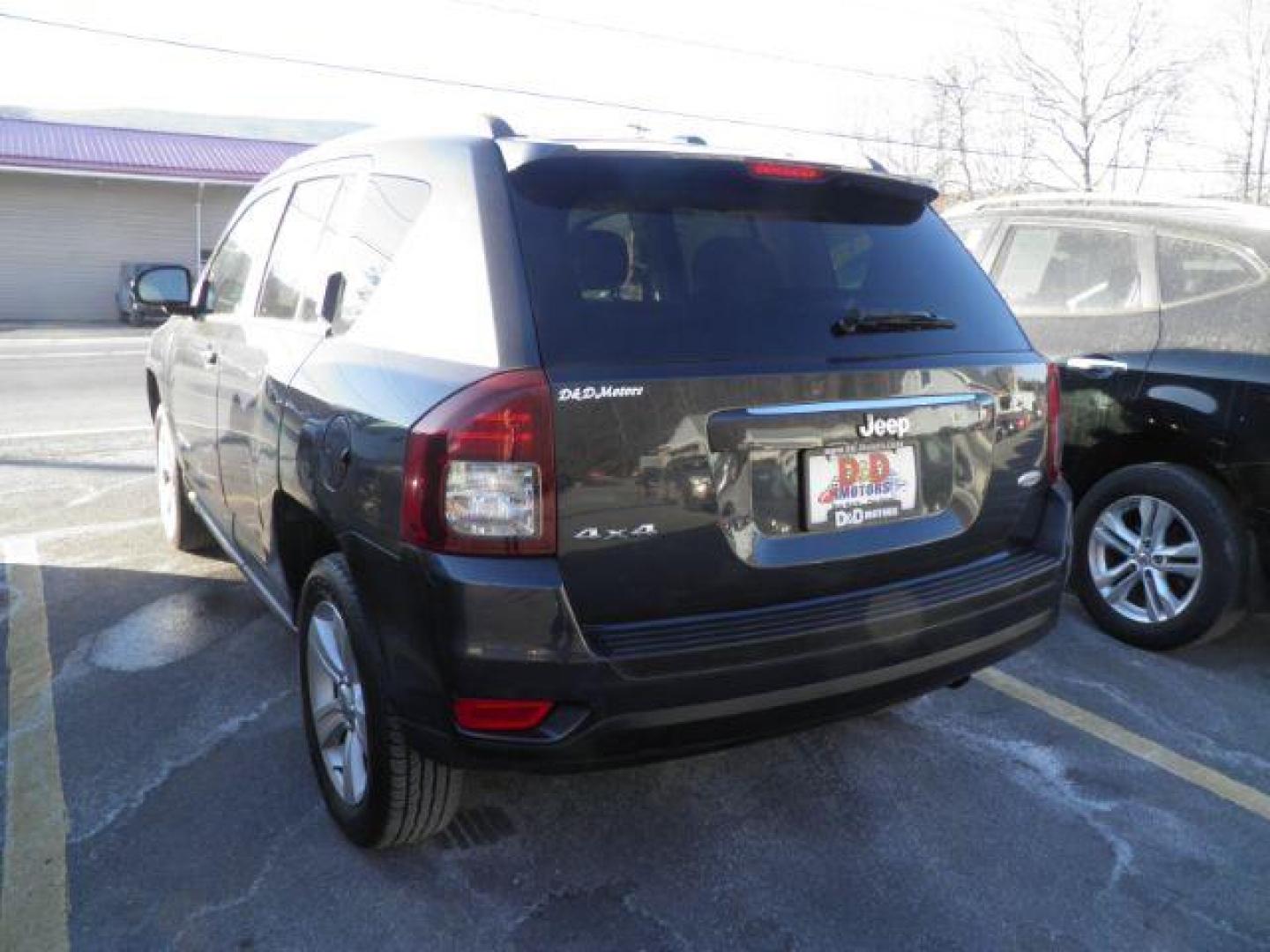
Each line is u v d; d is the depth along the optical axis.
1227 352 4.24
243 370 3.69
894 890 2.88
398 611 2.50
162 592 4.93
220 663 4.15
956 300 3.10
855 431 2.72
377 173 3.19
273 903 2.75
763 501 2.60
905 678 2.78
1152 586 4.45
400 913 2.72
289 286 3.62
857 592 2.76
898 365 2.80
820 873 2.94
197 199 27.42
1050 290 5.05
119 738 3.56
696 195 2.78
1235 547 4.20
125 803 3.17
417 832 2.83
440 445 2.36
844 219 3.03
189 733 3.59
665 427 2.45
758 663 2.51
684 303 2.61
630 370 2.43
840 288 2.88
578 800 3.27
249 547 3.84
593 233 2.60
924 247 3.16
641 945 2.64
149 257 27.42
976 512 3.02
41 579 5.11
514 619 2.35
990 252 5.46
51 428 9.43
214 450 4.10
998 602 2.94
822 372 2.65
